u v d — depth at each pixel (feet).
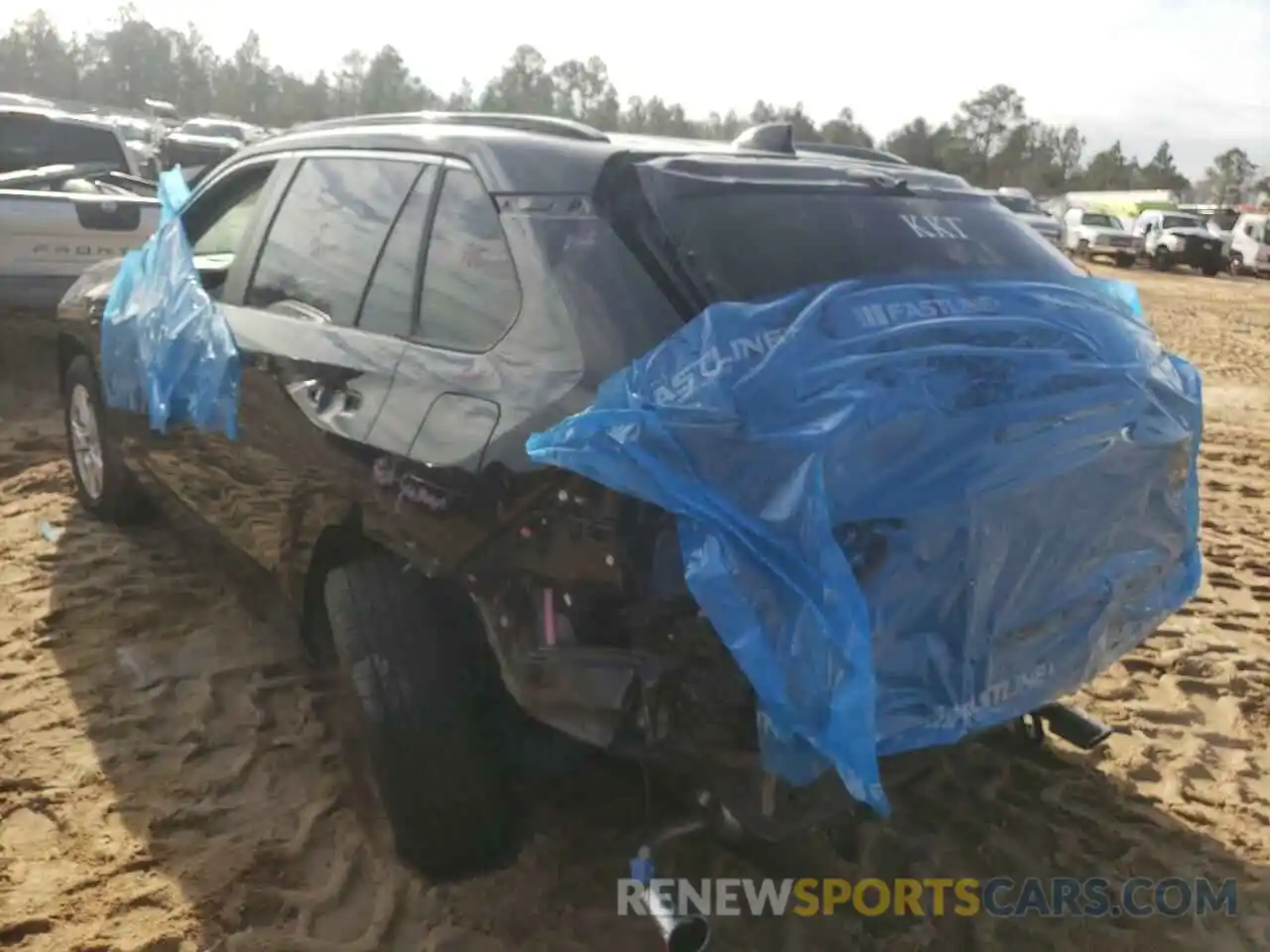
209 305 13.48
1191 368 10.80
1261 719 14.24
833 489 7.86
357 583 10.12
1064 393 8.85
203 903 10.09
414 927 9.95
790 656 7.57
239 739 12.56
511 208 9.91
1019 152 311.47
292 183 13.30
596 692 8.28
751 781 7.98
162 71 330.95
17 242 24.50
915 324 8.91
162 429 14.53
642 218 9.53
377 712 9.68
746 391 8.17
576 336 8.98
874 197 10.93
